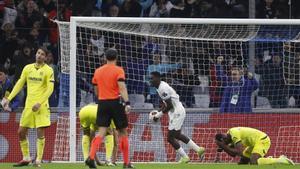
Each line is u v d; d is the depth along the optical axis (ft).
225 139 150.71
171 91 151.23
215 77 172.24
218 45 172.04
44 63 131.34
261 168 132.57
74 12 196.95
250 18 174.29
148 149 166.50
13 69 183.42
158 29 168.96
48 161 161.07
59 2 196.44
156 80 150.82
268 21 161.17
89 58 172.14
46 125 131.13
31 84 130.41
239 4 197.67
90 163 115.96
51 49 187.93
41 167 128.47
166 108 151.12
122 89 115.65
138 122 166.91
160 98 164.25
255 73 175.83
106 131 127.03
